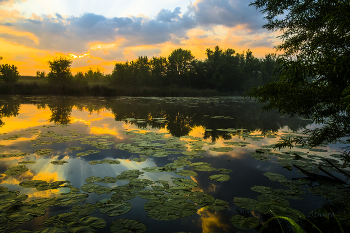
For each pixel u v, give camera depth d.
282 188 2.91
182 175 3.29
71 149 4.52
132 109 12.66
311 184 3.04
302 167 3.71
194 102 20.14
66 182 2.94
